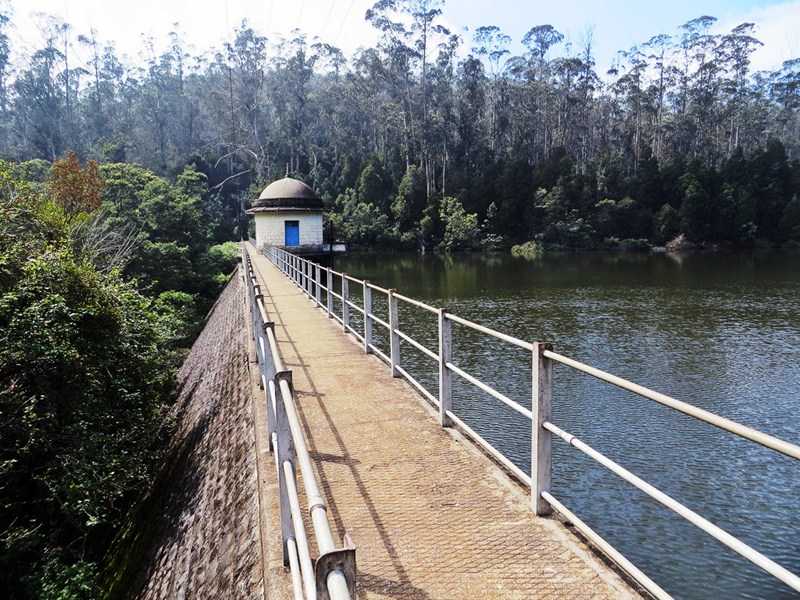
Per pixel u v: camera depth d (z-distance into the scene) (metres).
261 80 86.81
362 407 6.41
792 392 16.00
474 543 3.67
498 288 37.91
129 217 36.16
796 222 68.19
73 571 7.95
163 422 12.76
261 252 37.44
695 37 90.81
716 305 29.58
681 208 69.12
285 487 3.28
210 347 17.23
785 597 8.16
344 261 60.66
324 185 79.12
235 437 6.62
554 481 11.27
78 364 9.97
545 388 3.87
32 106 78.94
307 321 12.26
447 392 5.72
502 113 87.31
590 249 69.62
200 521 5.94
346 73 89.12
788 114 93.81
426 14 82.19
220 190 80.31
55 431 9.48
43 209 15.49
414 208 74.19
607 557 3.46
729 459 11.99
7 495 8.86
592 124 89.88
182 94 93.81
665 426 13.69
